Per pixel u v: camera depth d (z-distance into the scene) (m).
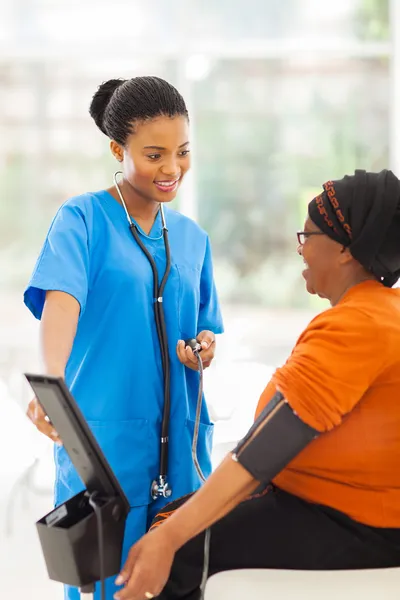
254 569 1.68
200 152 7.65
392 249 1.67
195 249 2.20
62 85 7.50
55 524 1.52
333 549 1.67
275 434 1.57
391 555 1.67
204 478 2.09
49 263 1.94
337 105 7.53
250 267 7.79
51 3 7.41
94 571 1.52
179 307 2.12
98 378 2.03
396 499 1.66
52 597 2.89
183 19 7.46
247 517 1.72
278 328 7.40
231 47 7.49
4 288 7.74
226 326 5.82
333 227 1.68
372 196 1.66
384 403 1.63
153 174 1.96
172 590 1.72
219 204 7.72
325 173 7.61
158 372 2.07
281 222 7.71
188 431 2.12
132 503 2.05
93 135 7.53
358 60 7.46
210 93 7.57
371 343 1.58
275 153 7.62
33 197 7.64
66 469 2.05
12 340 6.92
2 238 7.70
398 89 7.41
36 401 1.70
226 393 3.80
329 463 1.67
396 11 7.34
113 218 2.07
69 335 1.89
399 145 7.44
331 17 7.43
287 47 7.48
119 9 7.43
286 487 1.73
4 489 3.83
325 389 1.56
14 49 7.45
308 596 1.62
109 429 2.03
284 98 7.54
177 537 1.59
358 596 1.62
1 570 3.11
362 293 1.68
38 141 7.57
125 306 2.02
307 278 1.77
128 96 1.95
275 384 1.60
